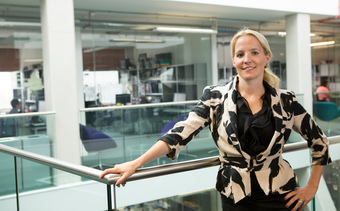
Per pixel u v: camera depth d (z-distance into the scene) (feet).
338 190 7.63
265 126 5.19
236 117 5.22
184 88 31.12
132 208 5.40
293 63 30.96
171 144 5.12
